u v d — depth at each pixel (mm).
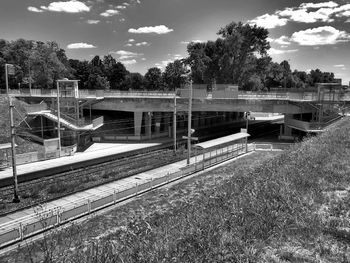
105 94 56750
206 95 53656
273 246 6113
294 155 13836
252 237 6379
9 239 15664
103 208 21906
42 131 48312
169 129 58906
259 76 88312
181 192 24016
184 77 98000
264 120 90875
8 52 84188
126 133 60000
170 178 29766
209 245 6090
